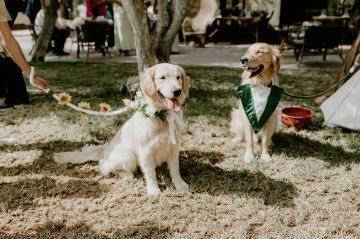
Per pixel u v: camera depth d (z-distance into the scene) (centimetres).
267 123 376
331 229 263
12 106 554
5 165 370
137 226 273
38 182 335
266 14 1313
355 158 377
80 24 1098
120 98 600
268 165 366
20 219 280
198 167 365
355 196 309
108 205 300
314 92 636
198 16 1289
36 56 1014
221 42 1423
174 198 311
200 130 462
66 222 278
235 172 354
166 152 322
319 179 340
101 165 354
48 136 446
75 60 1059
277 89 373
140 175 352
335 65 906
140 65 558
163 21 557
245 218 281
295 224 274
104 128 469
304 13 1520
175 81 292
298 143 417
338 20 1207
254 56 360
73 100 590
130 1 506
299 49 953
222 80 735
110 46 1302
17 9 514
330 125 468
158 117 305
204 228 267
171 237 260
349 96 456
